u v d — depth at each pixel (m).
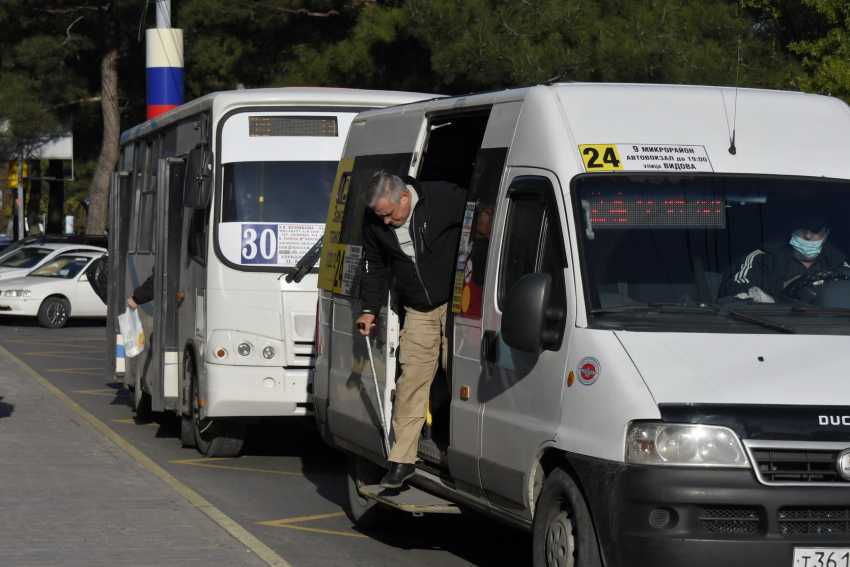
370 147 24.39
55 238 82.94
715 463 14.60
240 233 30.61
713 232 17.31
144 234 39.38
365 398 22.52
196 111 32.88
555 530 16.34
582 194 17.23
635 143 17.86
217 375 30.30
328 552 22.22
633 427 14.97
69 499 24.70
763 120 18.78
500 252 18.62
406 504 20.22
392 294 21.08
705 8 58.31
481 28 55.88
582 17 56.06
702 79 54.50
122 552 20.28
